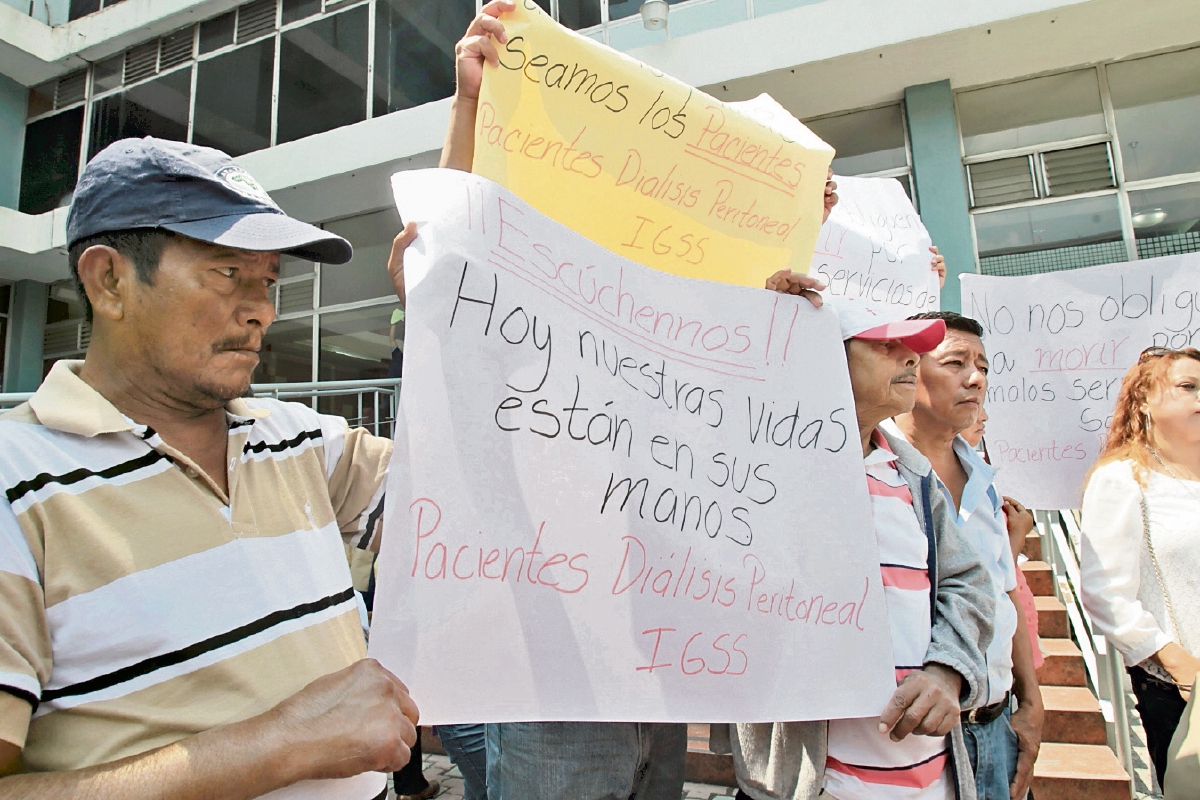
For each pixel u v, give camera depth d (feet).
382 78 25.50
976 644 4.97
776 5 20.45
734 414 4.72
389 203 26.22
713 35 20.38
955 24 18.16
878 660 4.59
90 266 3.15
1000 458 9.48
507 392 3.98
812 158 5.81
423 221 4.05
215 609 3.03
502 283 4.10
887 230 9.37
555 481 4.00
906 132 20.84
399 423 3.67
